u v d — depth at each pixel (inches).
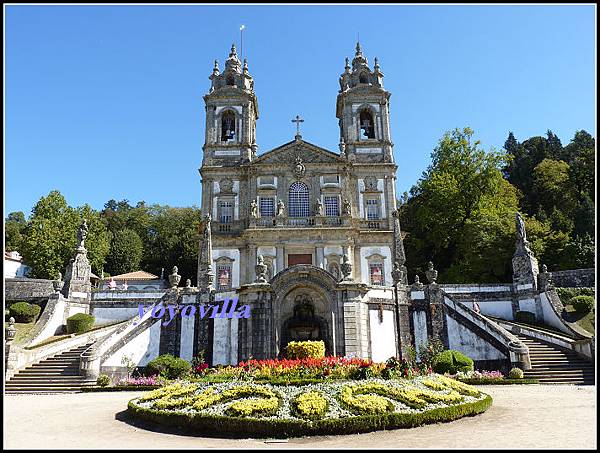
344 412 468.4
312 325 959.6
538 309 1301.7
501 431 435.8
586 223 1872.5
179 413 482.9
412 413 473.1
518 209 1987.0
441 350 1018.7
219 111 1800.0
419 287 1121.4
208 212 1681.8
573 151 2571.4
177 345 1061.1
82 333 1251.2
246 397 513.3
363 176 1711.4
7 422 516.1
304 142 1715.1
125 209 3592.5
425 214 1867.6
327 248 1576.0
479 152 1882.4
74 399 745.6
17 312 1317.7
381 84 1835.6
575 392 735.7
